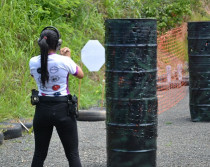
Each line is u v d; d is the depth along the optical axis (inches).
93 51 538.9
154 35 297.0
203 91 522.6
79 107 587.2
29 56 652.1
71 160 267.1
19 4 715.4
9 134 436.8
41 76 258.2
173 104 668.1
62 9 763.4
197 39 516.4
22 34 679.1
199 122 526.3
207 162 347.3
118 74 295.0
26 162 354.9
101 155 371.9
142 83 293.6
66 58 265.0
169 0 1068.5
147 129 297.9
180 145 404.2
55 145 404.5
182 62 976.3
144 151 298.4
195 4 1136.2
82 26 792.3
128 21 289.3
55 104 259.6
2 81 574.9
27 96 566.9
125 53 292.0
